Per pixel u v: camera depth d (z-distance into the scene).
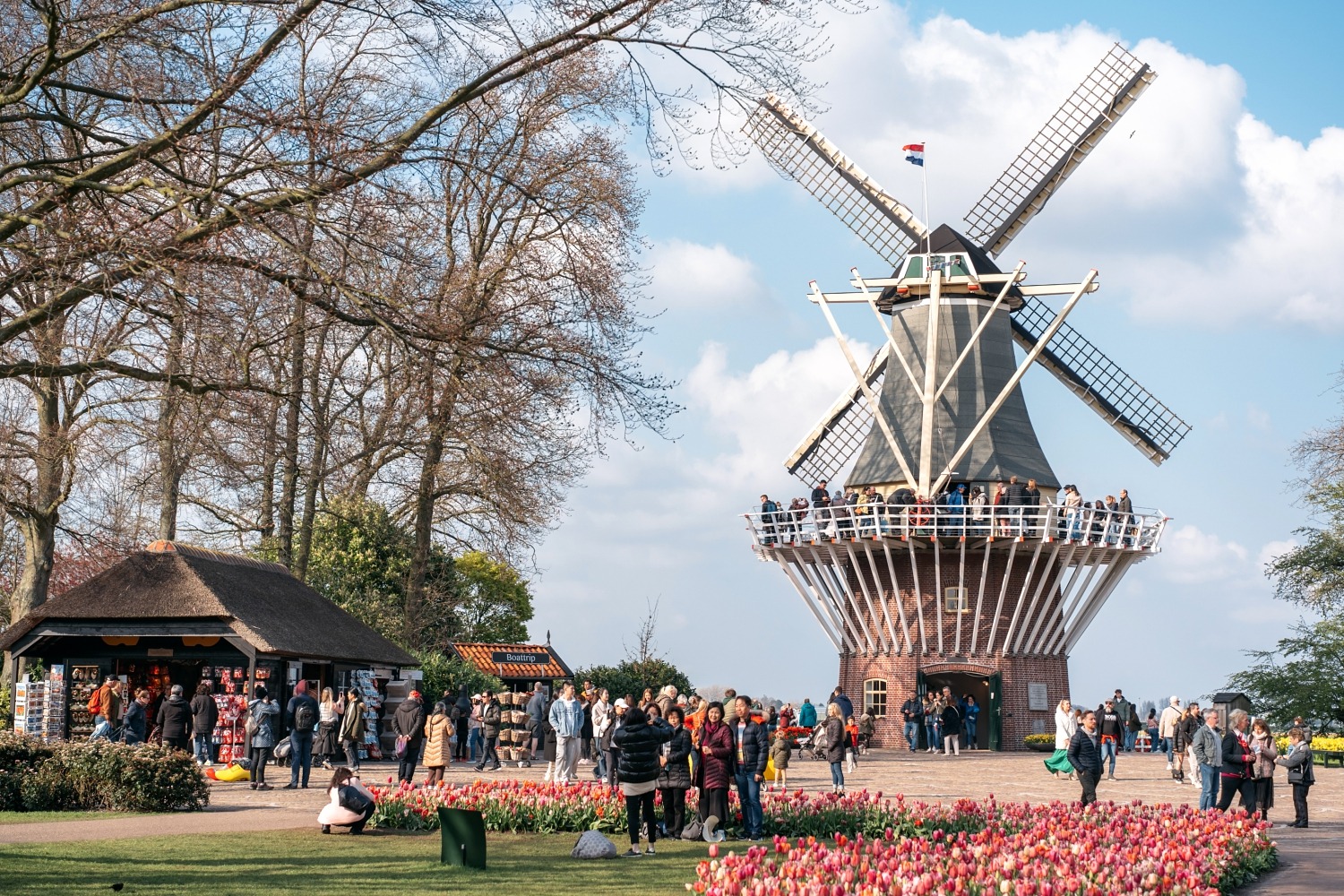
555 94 19.27
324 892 12.89
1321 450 46.44
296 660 31.75
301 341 25.53
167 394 18.17
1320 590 50.28
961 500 43.31
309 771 27.70
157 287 15.23
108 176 15.26
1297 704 49.88
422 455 38.28
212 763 29.92
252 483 30.58
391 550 47.72
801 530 45.09
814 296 45.09
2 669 36.56
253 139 15.52
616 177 31.59
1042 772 33.41
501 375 16.66
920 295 47.06
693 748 18.83
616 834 19.14
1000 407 46.09
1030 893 11.49
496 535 40.22
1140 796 27.20
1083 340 49.41
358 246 16.19
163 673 32.03
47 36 15.09
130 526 33.09
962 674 46.69
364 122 15.91
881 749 44.47
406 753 24.83
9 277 15.20
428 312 16.42
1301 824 21.70
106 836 17.25
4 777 20.50
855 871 12.28
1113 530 43.78
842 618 46.50
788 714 45.31
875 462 46.53
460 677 40.81
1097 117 48.44
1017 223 48.88
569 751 25.66
